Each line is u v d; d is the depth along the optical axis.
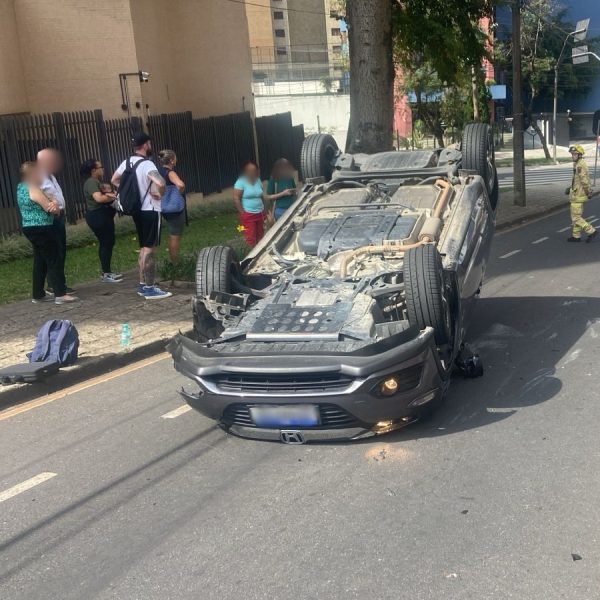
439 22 19.09
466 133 8.71
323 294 6.67
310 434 5.88
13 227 16.02
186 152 21.31
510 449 5.84
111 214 11.97
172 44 22.72
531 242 16.09
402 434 6.24
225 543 4.80
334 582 4.30
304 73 58.03
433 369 5.97
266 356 5.82
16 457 6.39
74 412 7.34
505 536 4.65
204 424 6.81
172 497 5.48
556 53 54.28
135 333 9.36
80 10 19.72
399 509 5.06
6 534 5.14
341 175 8.83
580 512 4.88
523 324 9.32
